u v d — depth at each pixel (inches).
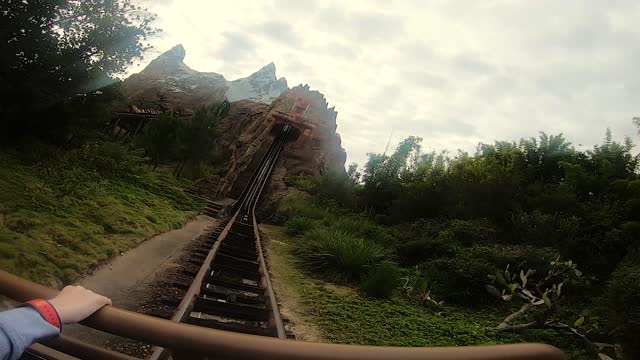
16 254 236.7
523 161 783.1
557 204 606.5
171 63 4133.9
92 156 632.4
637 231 474.6
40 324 33.1
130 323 38.2
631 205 522.9
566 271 426.0
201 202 900.6
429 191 801.6
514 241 568.4
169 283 312.8
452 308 415.8
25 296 41.0
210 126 1251.2
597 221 542.6
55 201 378.6
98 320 38.4
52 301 36.7
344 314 338.0
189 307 241.9
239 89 6540.4
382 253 536.1
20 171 433.1
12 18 518.0
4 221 280.5
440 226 665.6
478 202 679.1
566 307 405.4
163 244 435.2
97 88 669.9
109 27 620.4
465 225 605.9
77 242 307.6
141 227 451.2
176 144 1166.3
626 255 436.5
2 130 551.8
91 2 606.2
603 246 495.2
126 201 543.5
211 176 1369.3
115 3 625.6
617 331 307.3
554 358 38.7
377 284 417.7
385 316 353.1
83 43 617.9
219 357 37.1
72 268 261.9
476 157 911.0
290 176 1569.9
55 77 597.0
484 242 568.1
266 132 1935.3
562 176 743.1
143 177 815.7
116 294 259.9
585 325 326.6
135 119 1711.4
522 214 589.9
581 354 314.0
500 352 37.9
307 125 2014.0
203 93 3125.0
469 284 438.3
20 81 537.3
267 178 1504.7
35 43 547.2
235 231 684.1
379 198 995.3
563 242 520.1
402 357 36.4
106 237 360.2
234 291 330.0
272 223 1019.9
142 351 186.1
